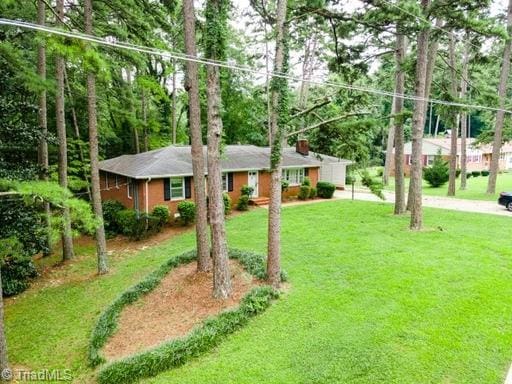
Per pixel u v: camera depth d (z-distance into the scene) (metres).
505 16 23.06
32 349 8.42
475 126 53.75
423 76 14.22
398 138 17.72
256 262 11.05
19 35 12.70
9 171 9.98
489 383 5.95
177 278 10.79
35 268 13.46
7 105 10.03
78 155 21.45
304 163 24.70
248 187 21.97
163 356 6.93
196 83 10.37
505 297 8.71
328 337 7.41
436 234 14.27
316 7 9.90
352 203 22.06
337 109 13.45
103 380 6.80
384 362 6.54
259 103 31.08
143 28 12.70
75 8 13.35
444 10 13.01
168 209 18.38
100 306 10.34
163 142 28.25
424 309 8.26
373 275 10.28
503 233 14.28
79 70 17.64
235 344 7.46
